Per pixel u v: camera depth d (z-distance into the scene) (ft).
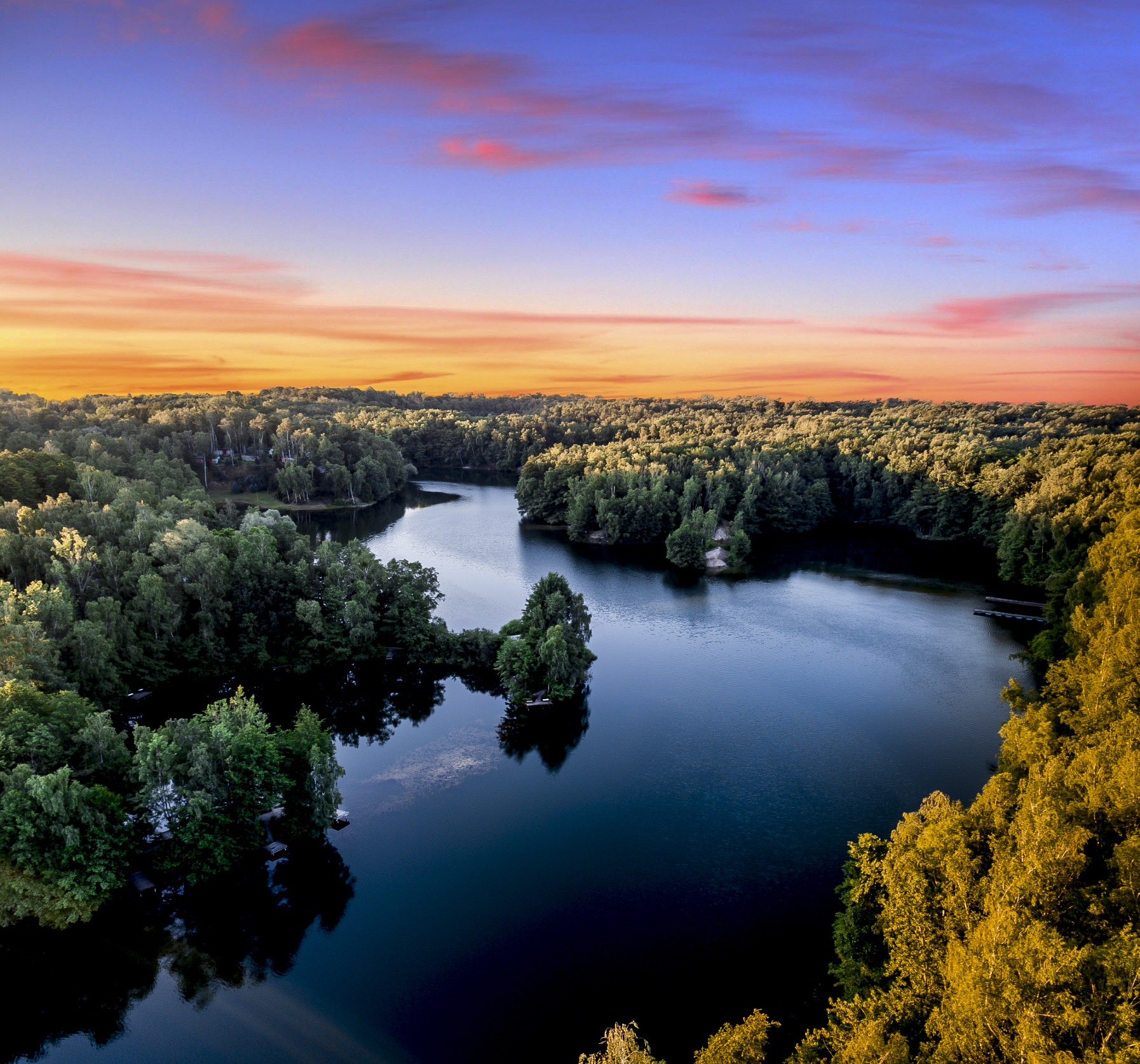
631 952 208.03
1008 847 149.28
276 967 205.26
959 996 120.06
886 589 553.23
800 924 217.36
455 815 271.49
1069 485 540.93
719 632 459.73
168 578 396.37
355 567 425.69
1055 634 346.33
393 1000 194.39
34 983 200.23
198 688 378.73
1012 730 217.36
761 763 304.91
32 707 252.42
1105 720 200.95
